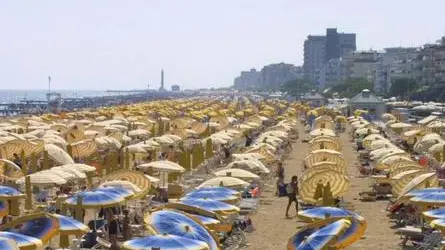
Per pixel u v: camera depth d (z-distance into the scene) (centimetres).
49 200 3394
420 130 6838
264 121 10875
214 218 2502
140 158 5125
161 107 15000
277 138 6438
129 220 2766
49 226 2119
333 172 3341
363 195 3966
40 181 3052
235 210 2689
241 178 3572
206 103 19738
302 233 2059
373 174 4841
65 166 3506
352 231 2050
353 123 9112
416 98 18362
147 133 6906
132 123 8469
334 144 5681
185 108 15762
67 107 19238
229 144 6456
